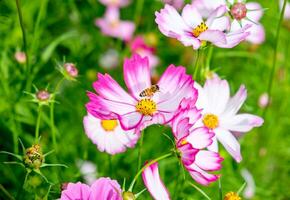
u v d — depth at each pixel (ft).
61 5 3.36
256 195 2.90
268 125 3.14
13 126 2.60
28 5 3.17
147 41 3.37
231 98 2.24
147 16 3.60
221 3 2.22
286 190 2.97
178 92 2.03
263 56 3.47
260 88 3.29
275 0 3.53
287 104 3.27
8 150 2.70
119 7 3.57
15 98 2.76
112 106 2.02
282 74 3.34
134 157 2.75
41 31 3.13
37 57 3.05
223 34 1.99
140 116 2.03
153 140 2.82
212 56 3.03
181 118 1.89
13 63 2.87
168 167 2.78
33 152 1.98
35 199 2.17
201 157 1.93
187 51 3.40
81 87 3.03
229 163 2.86
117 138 2.24
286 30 3.49
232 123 2.22
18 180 2.61
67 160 2.72
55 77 2.96
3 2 3.12
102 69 3.20
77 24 3.36
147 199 2.47
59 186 2.26
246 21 2.16
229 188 2.81
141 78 2.10
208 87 2.24
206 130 1.91
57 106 2.91
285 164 3.08
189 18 2.14
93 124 2.25
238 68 3.39
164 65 3.40
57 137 2.82
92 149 2.79
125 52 3.32
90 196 1.85
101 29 3.38
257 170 3.02
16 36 3.04
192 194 2.70
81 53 3.22
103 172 2.56
